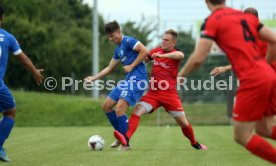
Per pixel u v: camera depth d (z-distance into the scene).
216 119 74.19
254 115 19.59
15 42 27.11
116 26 32.28
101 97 87.81
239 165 25.66
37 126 71.12
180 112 32.75
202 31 20.08
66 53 119.31
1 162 26.95
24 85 103.25
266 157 20.00
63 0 137.12
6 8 111.00
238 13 20.36
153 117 75.25
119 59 33.19
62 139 42.72
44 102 81.06
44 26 117.56
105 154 30.30
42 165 25.75
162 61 32.72
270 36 20.59
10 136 46.56
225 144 37.75
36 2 117.12
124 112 32.56
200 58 19.67
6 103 26.88
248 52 19.67
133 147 35.19
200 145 33.75
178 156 29.30
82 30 135.00
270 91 19.86
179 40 73.31
